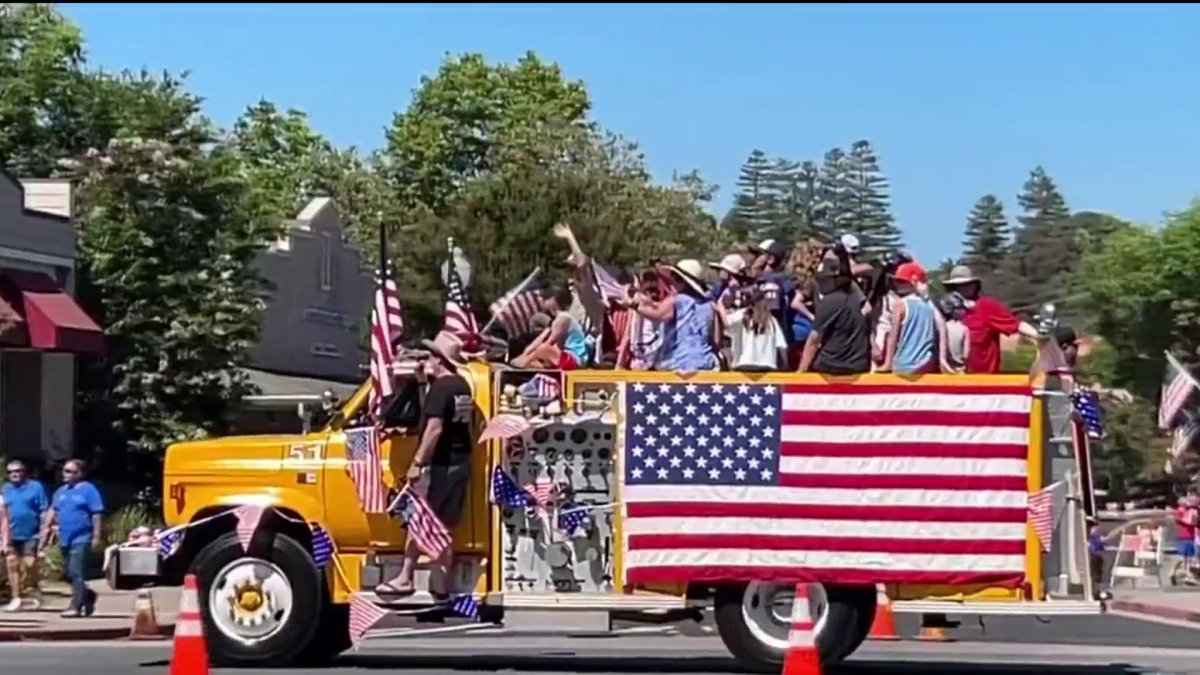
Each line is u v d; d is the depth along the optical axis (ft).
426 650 59.98
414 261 170.19
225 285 132.05
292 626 49.83
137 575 50.67
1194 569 115.65
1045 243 428.97
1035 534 47.60
